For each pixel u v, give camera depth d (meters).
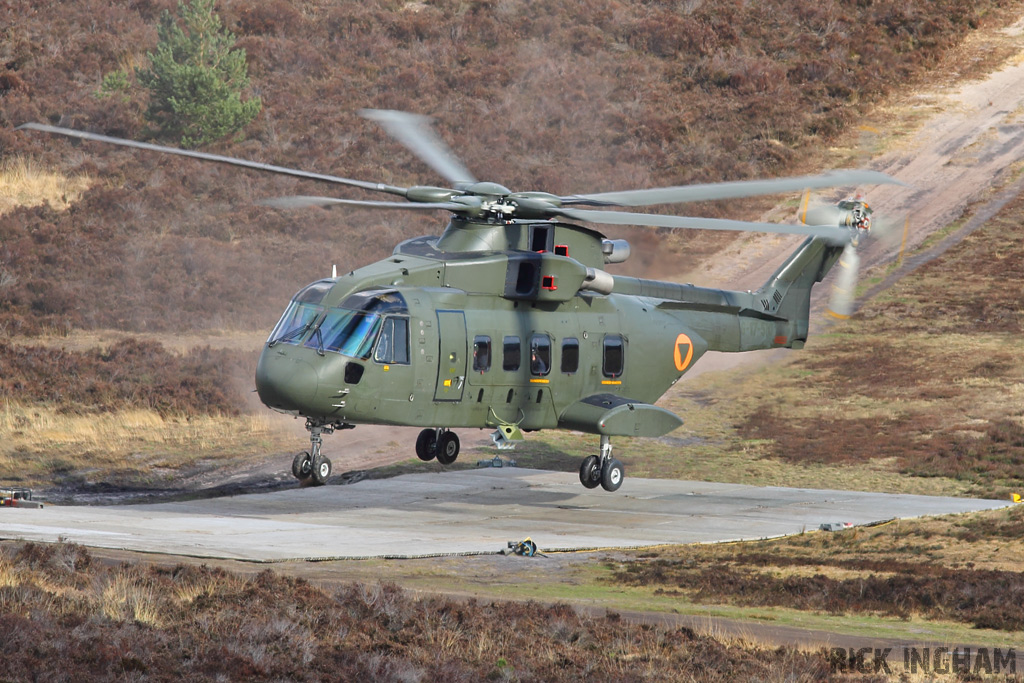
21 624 36.72
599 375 88.31
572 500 98.19
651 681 40.19
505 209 82.38
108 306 160.12
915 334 161.50
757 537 82.12
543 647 43.31
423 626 44.53
